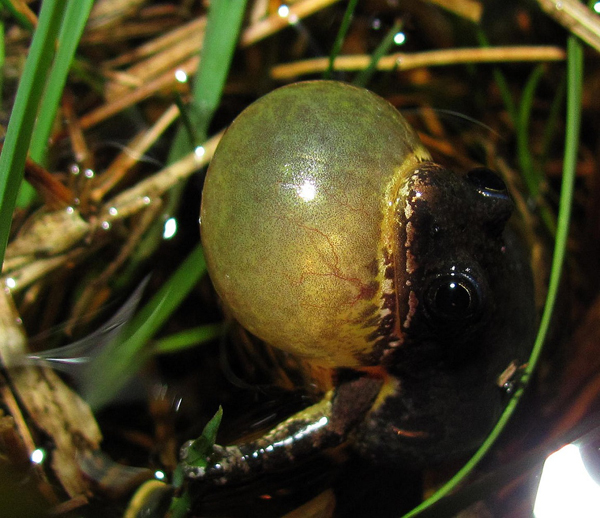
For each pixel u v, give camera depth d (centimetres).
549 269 8
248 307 6
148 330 7
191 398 7
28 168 7
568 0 9
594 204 9
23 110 6
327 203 5
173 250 8
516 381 7
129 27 10
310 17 10
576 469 6
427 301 6
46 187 7
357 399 6
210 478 6
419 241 6
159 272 8
